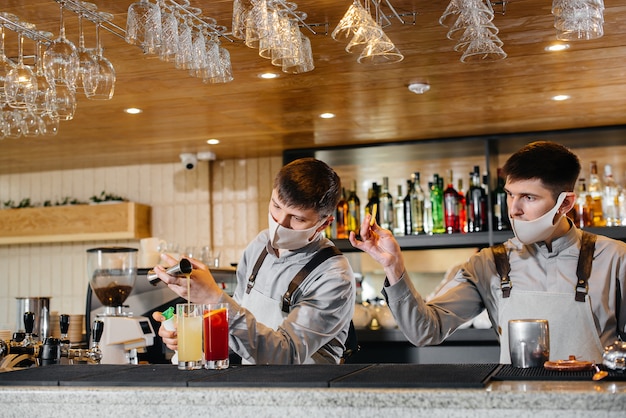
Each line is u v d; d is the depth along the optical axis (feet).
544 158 7.13
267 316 8.25
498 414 4.83
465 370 5.82
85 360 8.58
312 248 8.18
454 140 16.11
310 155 17.37
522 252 7.72
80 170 20.16
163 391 5.37
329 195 7.87
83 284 20.10
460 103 13.52
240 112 13.89
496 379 5.45
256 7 7.95
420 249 16.70
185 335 6.42
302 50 8.97
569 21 7.47
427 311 7.13
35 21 9.48
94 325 9.02
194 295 6.86
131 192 19.72
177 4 8.57
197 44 8.75
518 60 11.25
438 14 9.45
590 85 12.57
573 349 7.28
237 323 6.86
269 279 8.34
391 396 4.99
